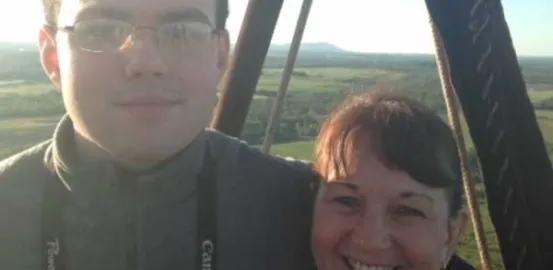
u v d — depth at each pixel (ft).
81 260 1.78
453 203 1.92
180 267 1.82
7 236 1.79
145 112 1.65
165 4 1.62
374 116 1.83
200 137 1.85
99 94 1.64
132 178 1.76
